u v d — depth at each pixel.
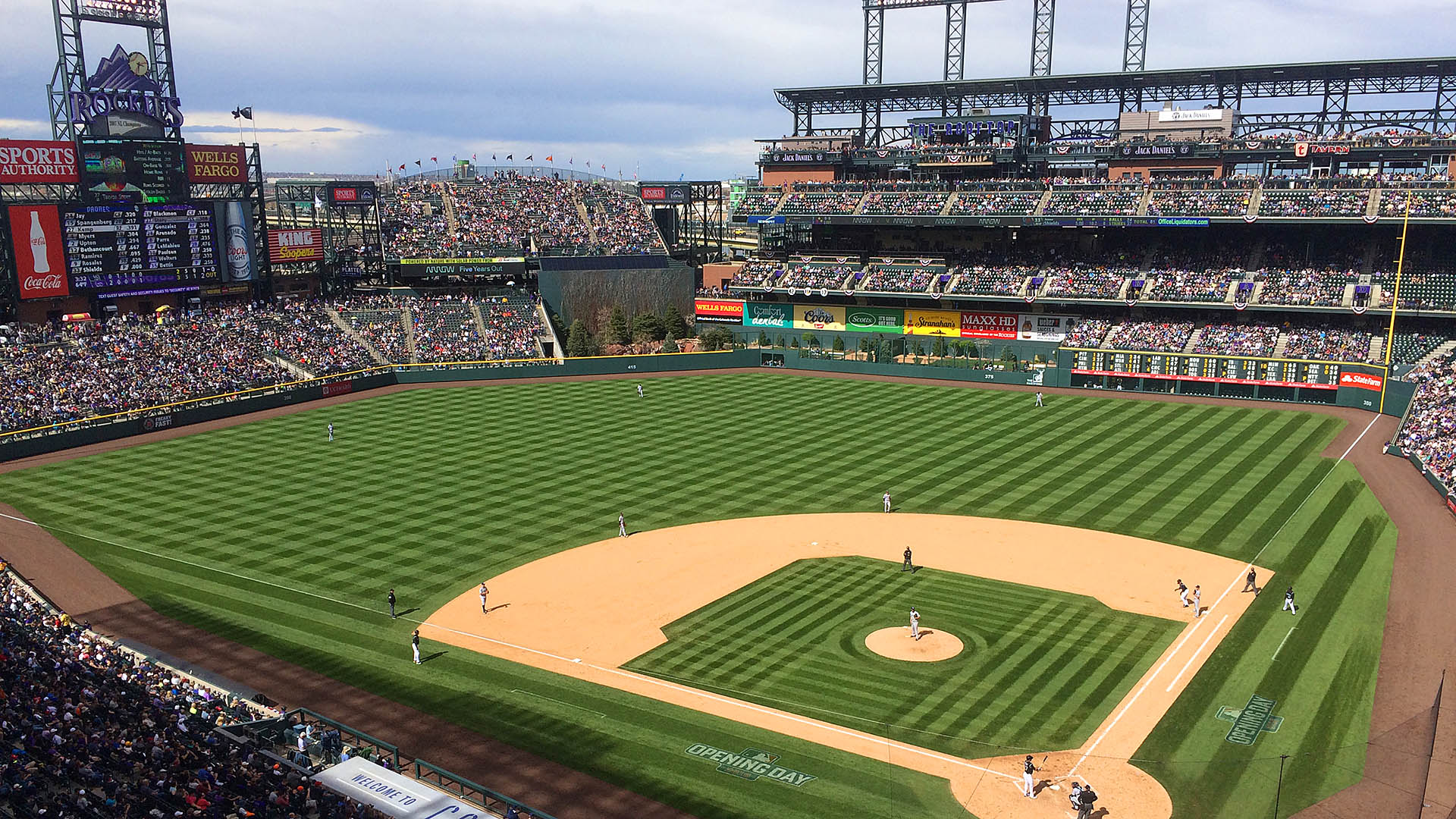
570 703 43.38
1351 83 121.69
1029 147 135.00
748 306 138.62
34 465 82.88
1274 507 68.31
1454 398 86.62
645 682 45.16
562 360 122.88
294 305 129.00
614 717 42.19
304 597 55.22
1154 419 95.81
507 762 38.78
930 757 38.75
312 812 32.91
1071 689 43.66
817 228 145.25
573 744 40.06
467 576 57.97
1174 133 130.50
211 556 61.47
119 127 111.06
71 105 108.19
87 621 52.12
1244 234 124.06
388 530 65.62
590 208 157.12
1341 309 108.12
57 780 32.62
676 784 37.25
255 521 67.81
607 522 66.81
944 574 57.19
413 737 40.69
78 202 107.62
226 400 100.75
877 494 72.75
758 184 148.12
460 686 45.00
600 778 37.66
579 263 141.00
